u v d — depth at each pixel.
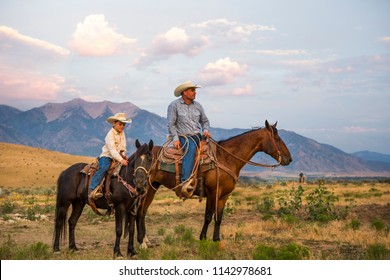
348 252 11.54
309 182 62.69
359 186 52.50
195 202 30.25
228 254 11.09
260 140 12.93
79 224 20.47
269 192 38.75
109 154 11.50
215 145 12.93
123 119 11.44
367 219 18.77
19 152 151.25
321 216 18.41
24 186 106.12
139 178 10.61
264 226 16.34
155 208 26.53
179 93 12.88
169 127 12.70
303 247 10.93
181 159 12.41
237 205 26.27
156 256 11.09
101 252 11.84
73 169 12.27
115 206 11.29
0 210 28.52
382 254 10.73
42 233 16.78
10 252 11.66
